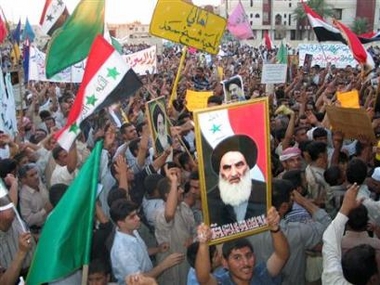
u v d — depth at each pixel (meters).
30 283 3.32
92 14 6.60
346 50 19.41
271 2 79.38
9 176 5.07
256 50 44.59
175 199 4.32
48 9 9.95
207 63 27.83
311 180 5.53
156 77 16.75
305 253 4.30
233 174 3.31
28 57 11.73
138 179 5.81
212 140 3.28
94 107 4.99
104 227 4.44
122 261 3.87
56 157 5.66
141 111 10.73
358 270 3.03
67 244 3.29
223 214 3.31
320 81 16.02
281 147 7.13
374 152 6.38
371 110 8.74
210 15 8.05
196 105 9.13
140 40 60.69
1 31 9.56
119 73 5.00
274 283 3.50
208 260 3.26
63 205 3.35
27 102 12.34
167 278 4.48
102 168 5.90
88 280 3.62
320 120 8.93
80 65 10.29
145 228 5.23
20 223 4.14
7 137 6.59
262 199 3.38
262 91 13.41
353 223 3.69
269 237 4.01
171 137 6.53
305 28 77.44
